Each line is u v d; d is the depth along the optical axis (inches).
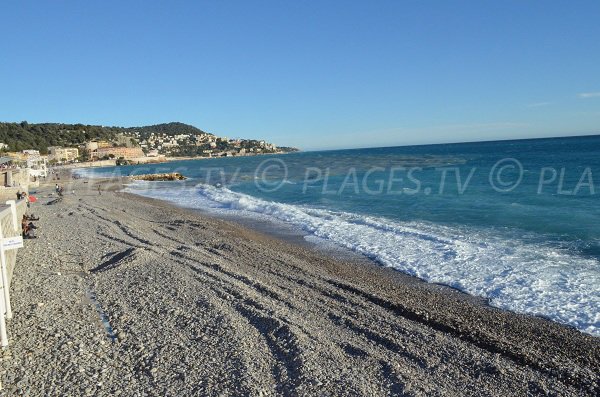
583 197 782.5
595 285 318.0
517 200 784.3
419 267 387.2
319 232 562.6
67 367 200.8
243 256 432.5
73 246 476.1
